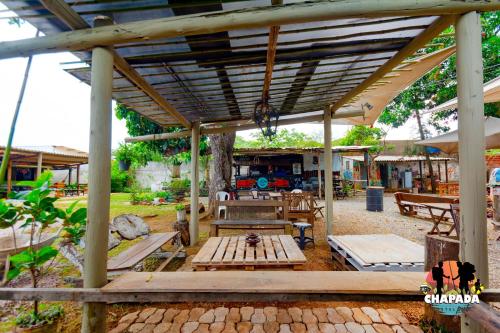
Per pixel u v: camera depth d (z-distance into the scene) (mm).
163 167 17438
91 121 1854
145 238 3840
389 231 5660
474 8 1613
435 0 1635
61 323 2309
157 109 4266
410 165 17547
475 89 1593
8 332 2164
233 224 4375
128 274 2047
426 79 10672
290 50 2621
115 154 14930
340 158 16656
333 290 1739
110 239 3338
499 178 6727
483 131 1583
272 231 5730
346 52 2711
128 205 11062
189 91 3590
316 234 5445
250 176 14016
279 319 2301
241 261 2664
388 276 1985
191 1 1862
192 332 2133
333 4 1704
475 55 1609
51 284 3105
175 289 1768
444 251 2297
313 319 2297
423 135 14539
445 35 2334
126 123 7555
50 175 2555
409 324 2205
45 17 1860
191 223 4879
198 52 2492
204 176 16234
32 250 2430
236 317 2350
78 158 14641
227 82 3355
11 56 1806
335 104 4492
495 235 5008
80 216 2635
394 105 13086
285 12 1727
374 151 13656
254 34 2289
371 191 8672
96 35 1819
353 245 3271
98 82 1863
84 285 1817
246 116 5309
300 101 4559
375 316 2324
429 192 15328
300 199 5703
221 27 1771
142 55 2545
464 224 1606
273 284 1836
